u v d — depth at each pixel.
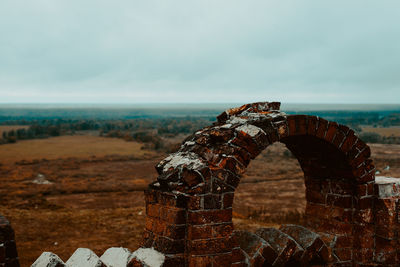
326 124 5.03
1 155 86.81
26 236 20.34
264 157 79.44
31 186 46.12
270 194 41.31
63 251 17.88
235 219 23.31
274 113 4.94
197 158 4.44
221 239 4.28
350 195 5.56
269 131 4.63
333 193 5.76
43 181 51.84
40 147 108.31
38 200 34.72
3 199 34.88
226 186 4.34
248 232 5.09
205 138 4.61
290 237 5.08
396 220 5.39
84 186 46.53
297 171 61.25
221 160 4.35
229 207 4.36
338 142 5.14
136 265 4.03
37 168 67.38
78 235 21.08
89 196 40.16
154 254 4.19
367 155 5.39
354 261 5.54
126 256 4.20
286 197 39.38
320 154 5.52
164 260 4.14
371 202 5.51
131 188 45.78
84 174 60.78
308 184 6.16
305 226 6.16
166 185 4.38
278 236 5.12
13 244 3.56
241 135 4.46
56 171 63.69
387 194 5.55
